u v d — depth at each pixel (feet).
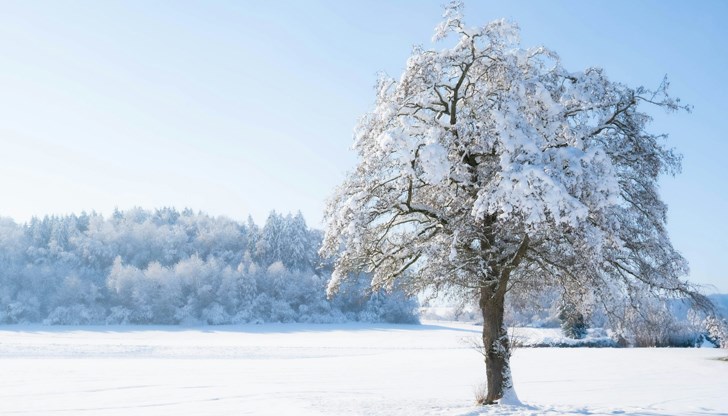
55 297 362.12
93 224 445.78
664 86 47.19
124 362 111.65
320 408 51.26
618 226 41.96
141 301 351.05
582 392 70.18
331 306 368.68
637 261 48.03
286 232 424.05
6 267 376.48
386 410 48.37
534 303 60.75
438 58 47.06
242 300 369.71
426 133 45.73
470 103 48.44
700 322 125.49
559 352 123.85
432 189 51.06
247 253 419.74
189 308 349.00
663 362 103.96
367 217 47.52
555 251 47.37
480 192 42.86
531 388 74.13
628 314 52.03
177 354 145.18
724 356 111.75
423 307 56.54
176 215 522.47
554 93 47.47
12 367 97.81
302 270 406.82
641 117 48.37
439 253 45.27
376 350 162.81
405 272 53.31
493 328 50.29
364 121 52.01
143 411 54.24
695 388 73.67
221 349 158.92
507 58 46.68
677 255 47.50
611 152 46.39
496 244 47.96
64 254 405.80
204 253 440.45
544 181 38.73
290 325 338.13
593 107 46.96
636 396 66.13
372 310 370.12
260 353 150.92
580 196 41.19
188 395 65.57
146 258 423.64
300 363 112.37
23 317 351.05
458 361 113.60
